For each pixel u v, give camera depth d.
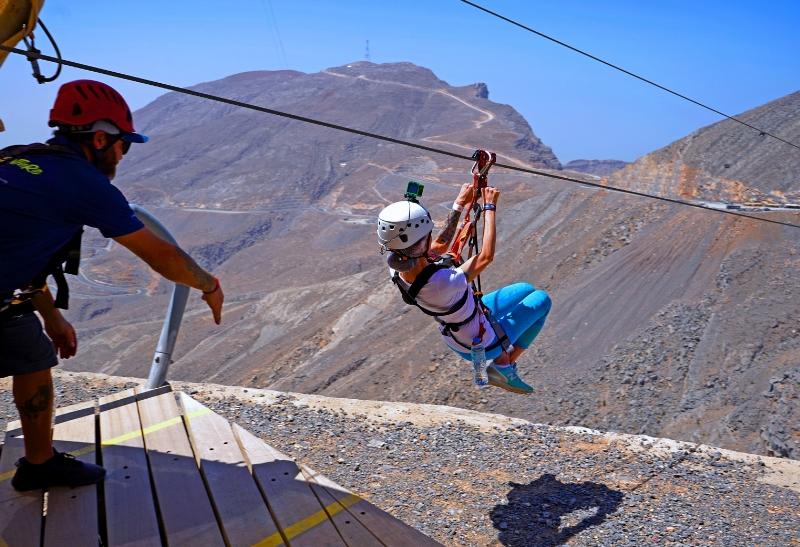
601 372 60.50
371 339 94.69
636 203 95.31
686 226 82.06
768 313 60.12
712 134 111.81
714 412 50.75
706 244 76.94
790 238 72.94
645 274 75.25
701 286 69.44
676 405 53.66
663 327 63.59
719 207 88.12
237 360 123.50
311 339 107.06
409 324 93.19
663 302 68.56
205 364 124.62
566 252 90.31
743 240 74.88
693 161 105.94
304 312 130.62
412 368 76.88
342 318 108.44
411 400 70.69
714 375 55.00
